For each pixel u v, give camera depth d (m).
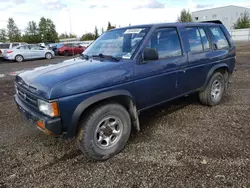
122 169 2.70
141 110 3.32
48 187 2.44
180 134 3.52
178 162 2.77
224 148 3.03
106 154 2.90
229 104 4.81
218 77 4.59
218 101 4.77
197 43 4.06
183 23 3.89
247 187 2.29
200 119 4.07
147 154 2.99
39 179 2.57
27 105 2.89
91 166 2.79
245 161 2.72
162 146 3.18
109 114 2.85
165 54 3.46
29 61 17.41
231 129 3.60
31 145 3.34
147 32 3.30
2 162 2.91
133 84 3.03
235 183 2.36
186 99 5.19
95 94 2.67
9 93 6.56
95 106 2.77
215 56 4.37
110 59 3.23
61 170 2.73
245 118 4.01
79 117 2.59
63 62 3.49
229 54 4.79
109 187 2.40
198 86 4.20
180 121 4.02
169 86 3.57
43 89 2.48
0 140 3.51
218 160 2.77
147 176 2.54
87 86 2.61
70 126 2.57
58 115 2.46
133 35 3.40
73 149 3.21
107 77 2.77
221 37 4.70
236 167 2.62
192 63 3.88
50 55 19.48
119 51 3.36
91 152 2.78
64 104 2.47
